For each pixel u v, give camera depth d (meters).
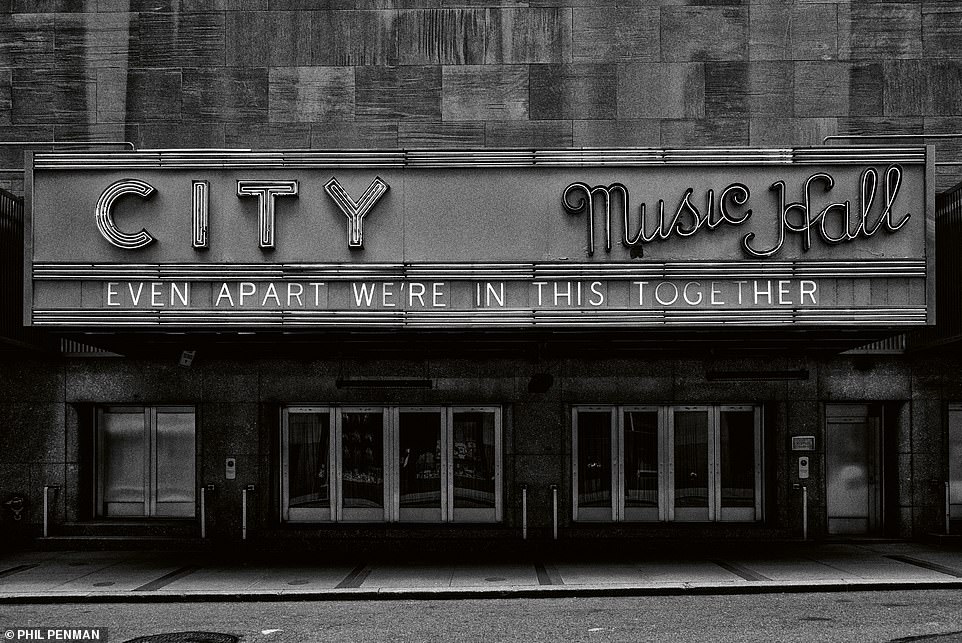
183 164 12.96
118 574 14.09
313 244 12.91
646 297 12.80
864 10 16.48
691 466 16.73
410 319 12.84
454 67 16.48
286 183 12.88
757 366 16.47
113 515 16.95
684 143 16.36
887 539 16.52
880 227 12.77
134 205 12.95
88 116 16.59
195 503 16.64
